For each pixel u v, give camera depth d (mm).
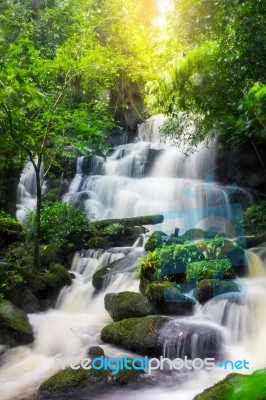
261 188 11789
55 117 7156
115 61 8430
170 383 3965
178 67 4270
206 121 5719
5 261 7539
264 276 6148
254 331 4754
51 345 5113
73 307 6676
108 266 7211
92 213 11750
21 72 6160
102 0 11031
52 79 7957
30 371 4500
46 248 8141
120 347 4812
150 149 13844
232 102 4652
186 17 8156
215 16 6926
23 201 12461
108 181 12844
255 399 819
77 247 8734
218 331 4578
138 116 16547
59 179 13445
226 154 12008
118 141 16594
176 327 4578
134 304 5445
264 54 4762
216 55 4352
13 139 6516
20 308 6086
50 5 15398
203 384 3930
